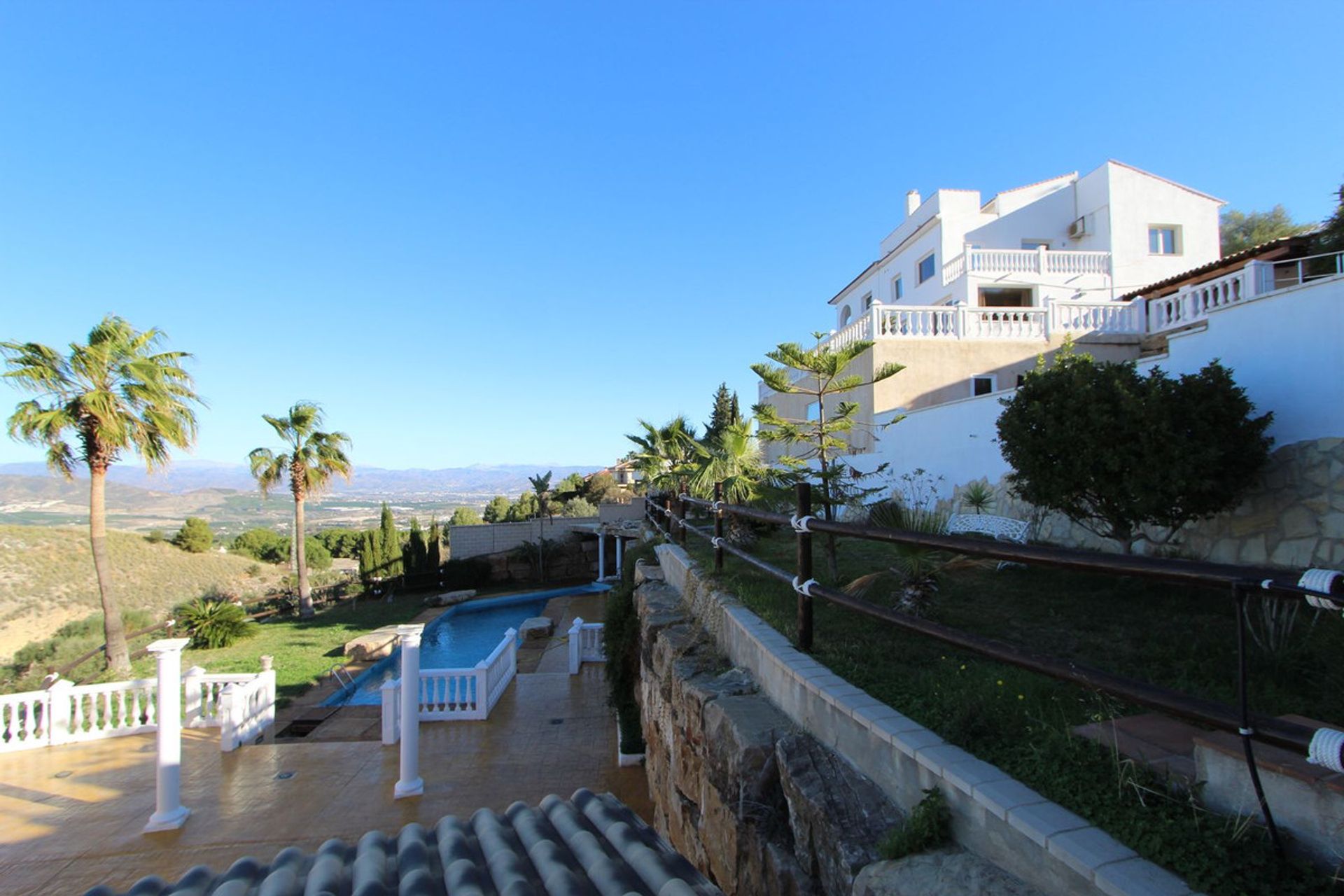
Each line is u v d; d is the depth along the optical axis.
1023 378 6.53
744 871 3.34
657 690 6.66
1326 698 3.00
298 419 26.08
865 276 25.91
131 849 7.13
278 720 12.60
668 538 10.62
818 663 3.66
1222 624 4.33
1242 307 6.35
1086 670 1.95
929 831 2.24
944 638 2.55
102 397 16.20
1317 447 5.58
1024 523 7.96
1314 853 1.66
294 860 3.42
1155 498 5.19
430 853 3.45
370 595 29.69
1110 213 19.80
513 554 33.00
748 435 10.63
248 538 50.03
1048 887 1.84
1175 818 1.87
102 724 11.61
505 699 12.65
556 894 2.86
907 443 12.13
